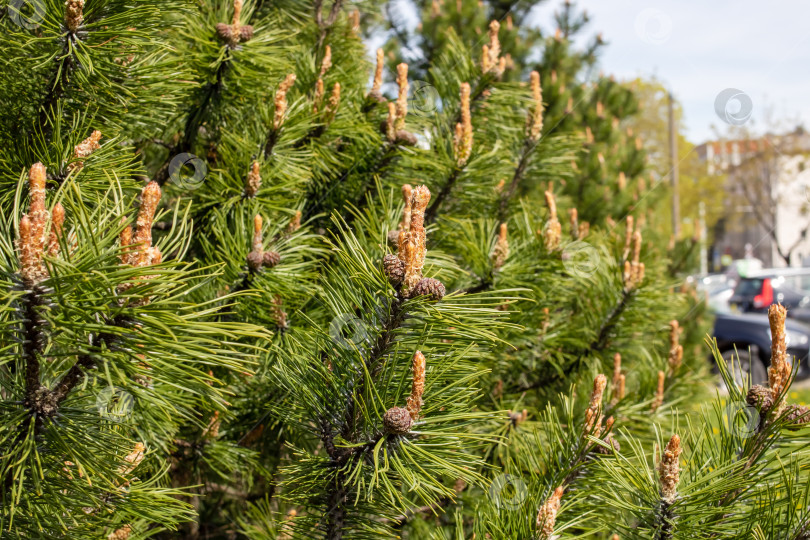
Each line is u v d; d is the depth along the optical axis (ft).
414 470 3.32
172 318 3.04
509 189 5.25
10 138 3.76
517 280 4.33
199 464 4.61
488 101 5.01
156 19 3.81
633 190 9.09
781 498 3.40
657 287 5.12
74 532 3.40
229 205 4.17
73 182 3.11
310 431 3.61
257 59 4.28
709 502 3.40
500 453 4.35
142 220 3.04
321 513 3.64
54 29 3.59
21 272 2.98
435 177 4.50
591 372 4.81
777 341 3.42
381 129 4.46
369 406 3.37
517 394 5.09
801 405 3.44
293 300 4.06
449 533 4.33
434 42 9.44
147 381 3.30
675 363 4.69
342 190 4.60
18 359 3.15
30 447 3.14
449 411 3.41
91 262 3.02
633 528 3.51
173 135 4.55
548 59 10.84
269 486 4.58
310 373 3.51
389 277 3.25
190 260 4.33
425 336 3.31
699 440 3.64
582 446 3.71
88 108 3.83
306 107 4.44
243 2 4.49
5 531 3.26
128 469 3.54
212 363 3.11
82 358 3.11
